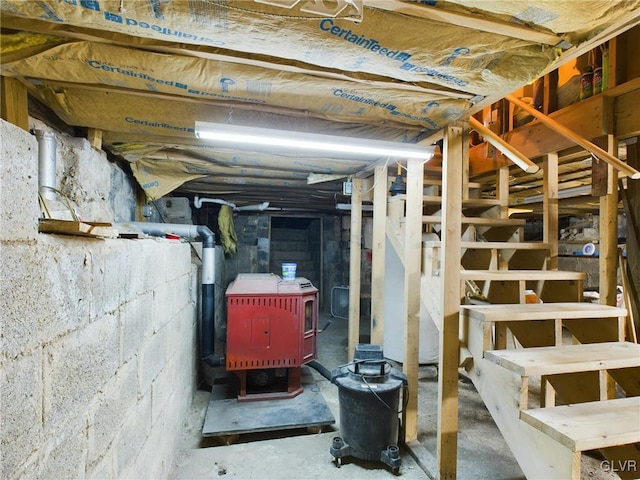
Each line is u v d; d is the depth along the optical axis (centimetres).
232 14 106
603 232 200
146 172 280
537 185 395
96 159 202
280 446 213
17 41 122
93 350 94
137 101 174
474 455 208
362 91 160
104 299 101
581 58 227
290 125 203
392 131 209
